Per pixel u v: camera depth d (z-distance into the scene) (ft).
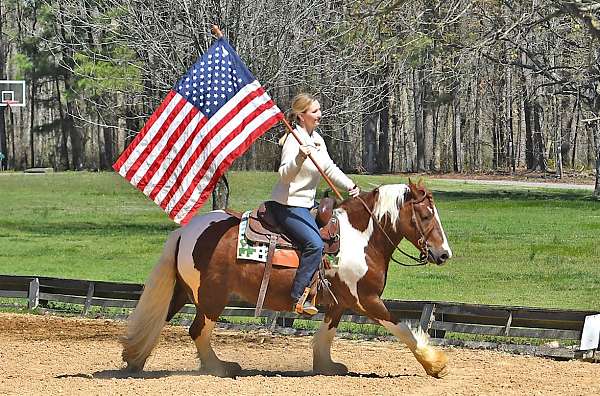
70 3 75.82
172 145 31.94
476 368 34.88
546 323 39.60
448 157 197.36
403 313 42.60
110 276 66.49
